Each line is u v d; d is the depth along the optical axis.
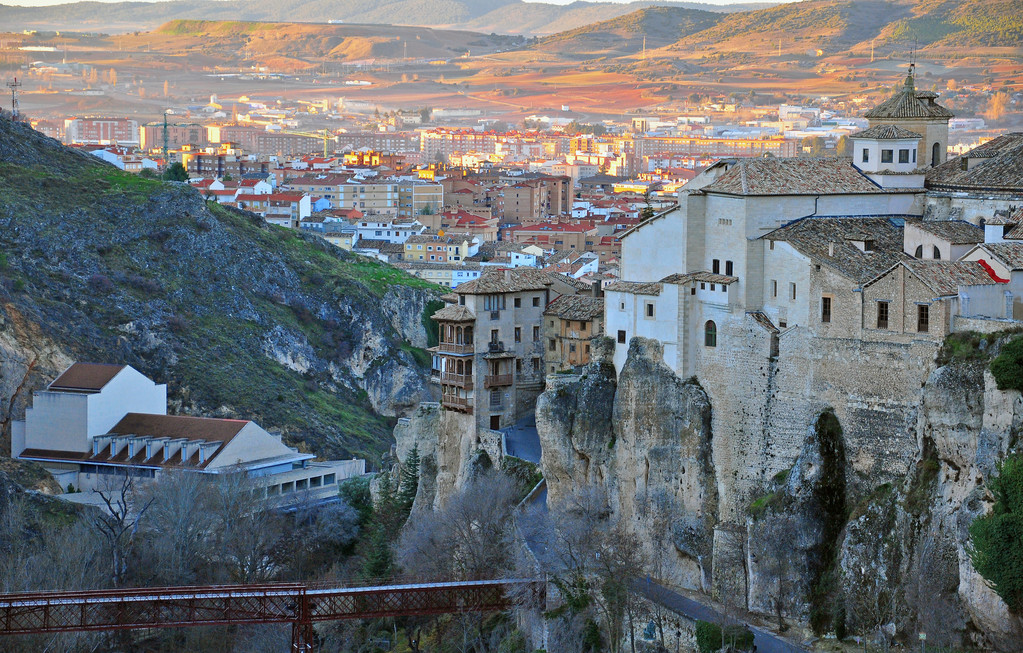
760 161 193.50
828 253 178.38
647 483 197.50
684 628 171.50
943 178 195.62
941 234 177.88
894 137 198.62
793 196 189.25
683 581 192.25
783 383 181.25
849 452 172.62
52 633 195.25
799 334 179.12
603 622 179.88
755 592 176.38
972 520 152.00
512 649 186.50
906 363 166.38
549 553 188.38
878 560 163.88
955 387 157.25
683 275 196.38
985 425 152.88
